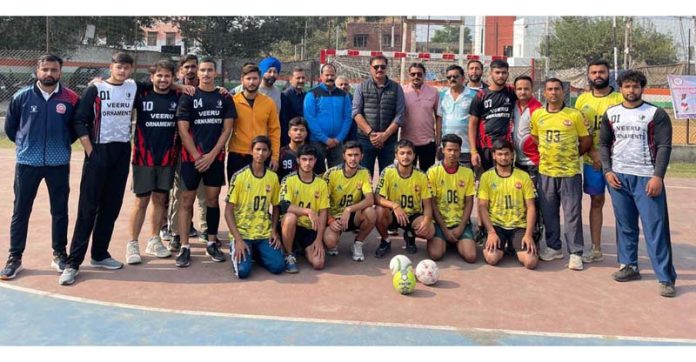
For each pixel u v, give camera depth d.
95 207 5.09
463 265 5.77
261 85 6.65
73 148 15.88
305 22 27.52
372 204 5.84
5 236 6.59
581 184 5.77
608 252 6.38
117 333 3.98
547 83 5.67
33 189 5.14
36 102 5.02
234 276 5.29
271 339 3.90
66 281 4.94
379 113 6.66
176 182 6.17
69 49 20.97
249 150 5.85
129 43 24.67
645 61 34.88
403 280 4.80
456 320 4.30
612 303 4.74
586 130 5.68
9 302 4.54
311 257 5.55
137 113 5.38
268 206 5.50
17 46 22.95
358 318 4.30
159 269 5.46
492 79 6.18
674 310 4.60
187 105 5.40
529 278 5.38
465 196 6.05
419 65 6.77
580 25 35.78
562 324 4.27
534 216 5.80
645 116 5.02
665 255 4.97
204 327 4.09
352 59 18.58
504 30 35.31
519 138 6.16
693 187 10.99
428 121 6.88
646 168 5.06
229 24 26.81
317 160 6.16
